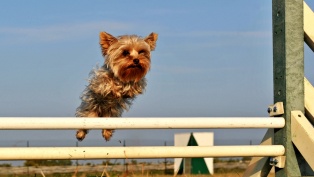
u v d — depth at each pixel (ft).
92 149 17.04
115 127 17.19
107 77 24.48
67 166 56.90
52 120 16.75
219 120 17.92
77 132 24.22
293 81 18.97
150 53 26.50
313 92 19.13
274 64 19.58
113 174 21.40
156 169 55.88
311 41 19.22
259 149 18.30
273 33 19.69
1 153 16.28
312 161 17.58
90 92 24.53
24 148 16.60
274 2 19.69
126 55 25.29
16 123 16.46
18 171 60.54
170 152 17.51
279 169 18.89
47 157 16.63
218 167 102.32
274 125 18.52
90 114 24.38
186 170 87.66
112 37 26.12
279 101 19.17
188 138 96.63
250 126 18.22
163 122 17.47
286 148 18.67
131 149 17.30
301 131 18.21
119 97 24.45
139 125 17.33
